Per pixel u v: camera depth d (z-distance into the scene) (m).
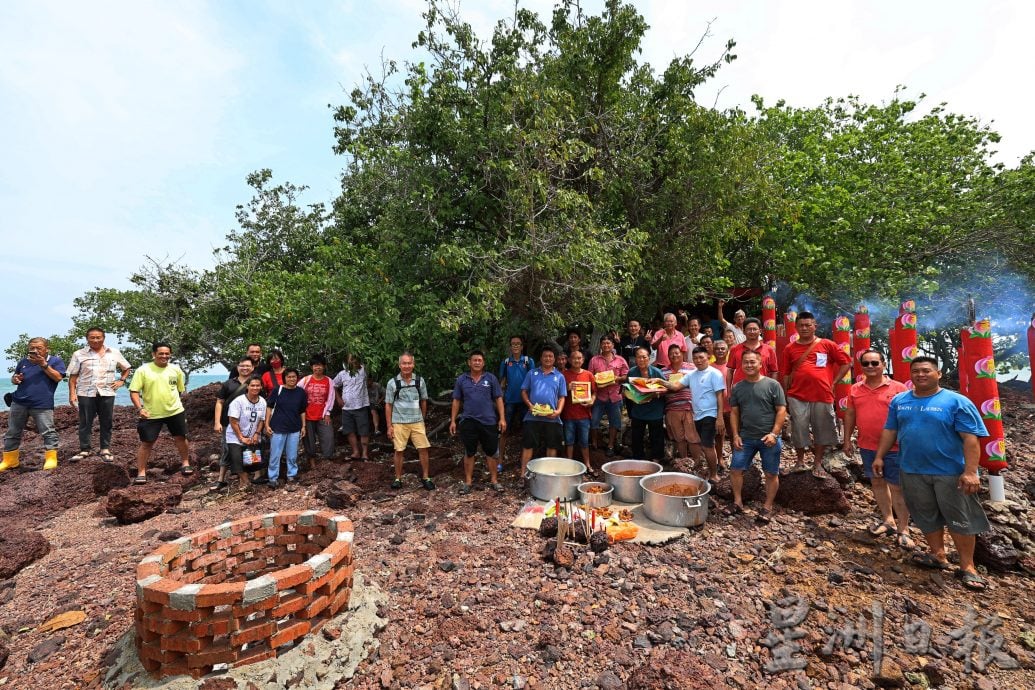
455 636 3.83
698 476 6.47
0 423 11.78
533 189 7.68
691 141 9.30
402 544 5.40
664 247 9.72
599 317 8.79
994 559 4.62
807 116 15.20
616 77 9.48
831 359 6.34
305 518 4.59
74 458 8.53
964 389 6.34
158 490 6.92
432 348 8.82
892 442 5.01
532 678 3.43
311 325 9.08
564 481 6.38
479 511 6.27
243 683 3.21
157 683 3.22
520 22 9.25
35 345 8.38
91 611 4.44
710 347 7.70
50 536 6.28
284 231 14.35
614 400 7.75
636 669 3.42
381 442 9.35
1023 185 11.55
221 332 11.77
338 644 3.62
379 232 8.93
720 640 3.78
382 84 9.20
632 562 4.76
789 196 11.49
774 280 13.00
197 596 3.23
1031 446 7.39
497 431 7.20
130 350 12.30
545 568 4.71
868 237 11.67
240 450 7.46
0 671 3.75
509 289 8.32
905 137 13.53
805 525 5.55
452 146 8.95
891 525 5.28
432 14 8.87
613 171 9.38
